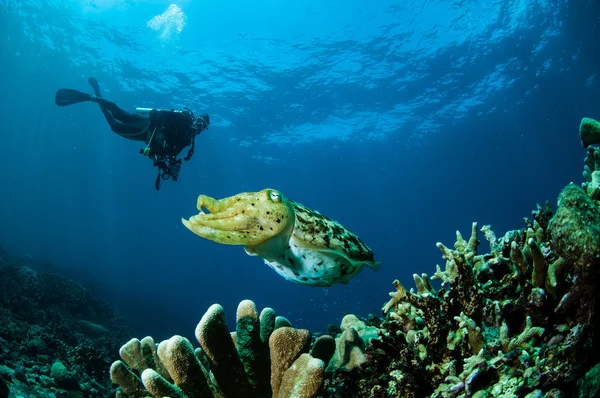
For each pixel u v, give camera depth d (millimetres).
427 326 2168
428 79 34875
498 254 2496
